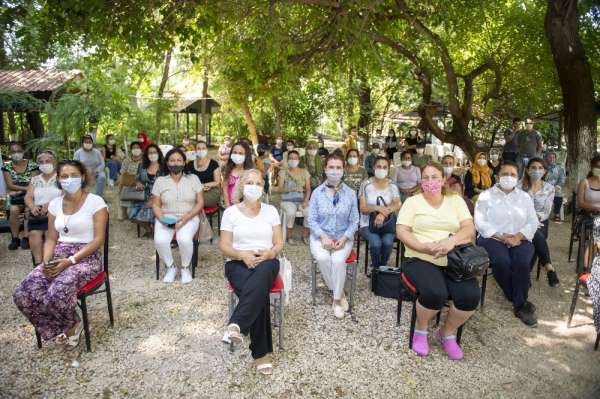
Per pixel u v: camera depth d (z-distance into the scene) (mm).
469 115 11227
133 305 4336
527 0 12039
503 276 4320
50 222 3758
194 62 7836
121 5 6578
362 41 7992
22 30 6562
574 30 8898
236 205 3758
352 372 3316
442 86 12844
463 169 14672
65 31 6934
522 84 12906
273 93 10688
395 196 5215
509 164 4445
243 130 23469
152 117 15789
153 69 19281
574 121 9125
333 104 18578
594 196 5625
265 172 8070
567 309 4484
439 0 8734
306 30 9570
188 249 4910
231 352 3531
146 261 5641
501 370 3389
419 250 3562
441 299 3369
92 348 3539
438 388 3152
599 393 3139
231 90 11445
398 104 16172
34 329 3816
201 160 6598
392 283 4648
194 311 4242
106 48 7484
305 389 3104
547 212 5309
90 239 3730
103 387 3064
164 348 3568
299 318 4152
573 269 5645
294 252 6172
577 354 3633
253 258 3412
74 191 3617
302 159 7785
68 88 12539
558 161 12039
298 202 6582
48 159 5156
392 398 3031
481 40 12898
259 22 7988
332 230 4418
